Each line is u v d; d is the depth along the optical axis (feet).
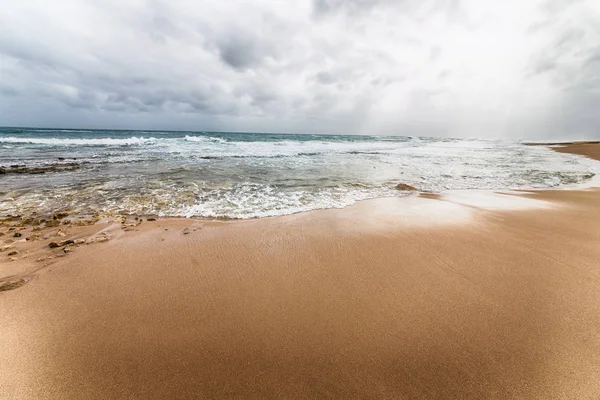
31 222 18.17
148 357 7.59
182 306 9.82
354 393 6.60
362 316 9.30
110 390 6.66
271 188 28.76
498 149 104.17
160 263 12.93
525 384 6.75
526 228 17.93
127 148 72.23
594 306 9.78
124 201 23.26
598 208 23.09
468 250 14.53
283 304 9.95
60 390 6.65
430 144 136.56
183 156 55.98
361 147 97.71
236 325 8.86
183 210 21.08
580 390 6.56
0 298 10.04
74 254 13.66
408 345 8.02
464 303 10.02
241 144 97.35
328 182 32.50
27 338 8.18
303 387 6.75
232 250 14.35
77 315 9.26
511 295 10.49
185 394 6.57
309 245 15.03
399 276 11.92
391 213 20.92
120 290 10.73
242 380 6.93
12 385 6.73
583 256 13.85
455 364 7.36
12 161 43.88
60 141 82.84
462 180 36.01
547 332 8.48
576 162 60.44
